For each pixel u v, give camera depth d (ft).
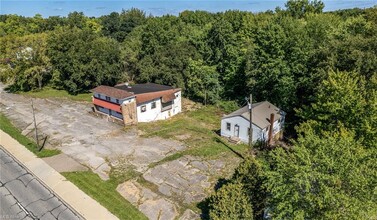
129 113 109.81
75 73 142.10
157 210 62.08
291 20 132.77
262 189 54.13
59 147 89.25
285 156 50.44
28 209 60.49
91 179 72.49
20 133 98.68
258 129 93.45
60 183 70.23
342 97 68.49
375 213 43.37
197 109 134.00
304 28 126.82
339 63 90.74
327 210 42.22
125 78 156.56
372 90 70.13
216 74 139.03
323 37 121.49
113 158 83.51
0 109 120.88
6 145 89.45
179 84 141.69
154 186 70.59
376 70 82.84
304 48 110.32
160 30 158.81
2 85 157.58
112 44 157.89
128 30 225.15
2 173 74.08
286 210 44.21
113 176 74.49
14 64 143.13
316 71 97.81
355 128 66.90
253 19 170.60
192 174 76.07
